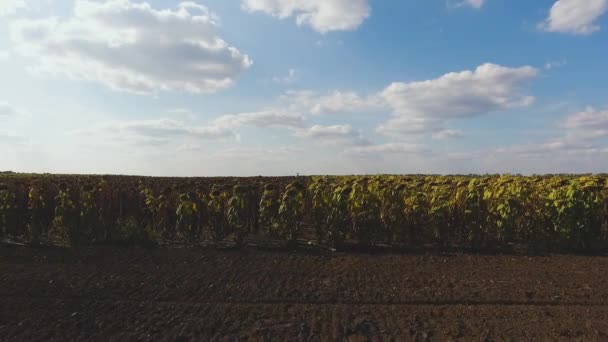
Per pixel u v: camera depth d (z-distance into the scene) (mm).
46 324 7656
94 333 7320
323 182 15844
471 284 9750
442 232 13664
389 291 9305
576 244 13305
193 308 8406
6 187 14742
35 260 11805
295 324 7660
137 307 8445
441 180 18234
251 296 9055
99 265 11320
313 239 14789
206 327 7555
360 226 13672
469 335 7168
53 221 14461
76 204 14359
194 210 14180
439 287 9555
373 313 8156
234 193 14523
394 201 13789
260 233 15625
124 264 11430
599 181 13852
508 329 7383
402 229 13875
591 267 11297
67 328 7508
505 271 10859
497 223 13625
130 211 15828
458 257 12391
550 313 8070
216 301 8789
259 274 10562
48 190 16312
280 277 10312
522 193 13805
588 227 13125
